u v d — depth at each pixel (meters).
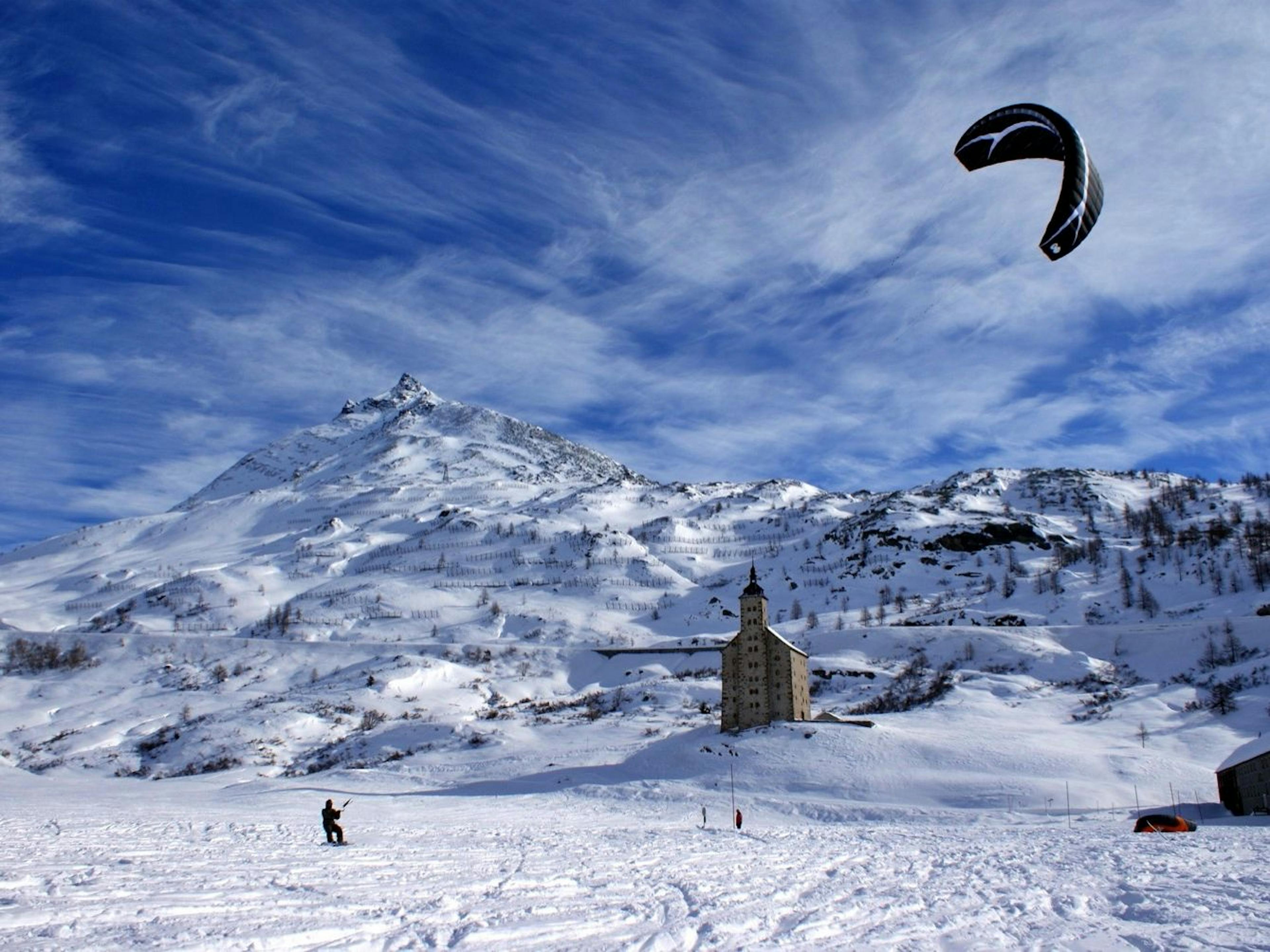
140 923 21.06
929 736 125.31
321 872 32.12
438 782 137.00
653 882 32.12
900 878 35.22
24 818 58.16
